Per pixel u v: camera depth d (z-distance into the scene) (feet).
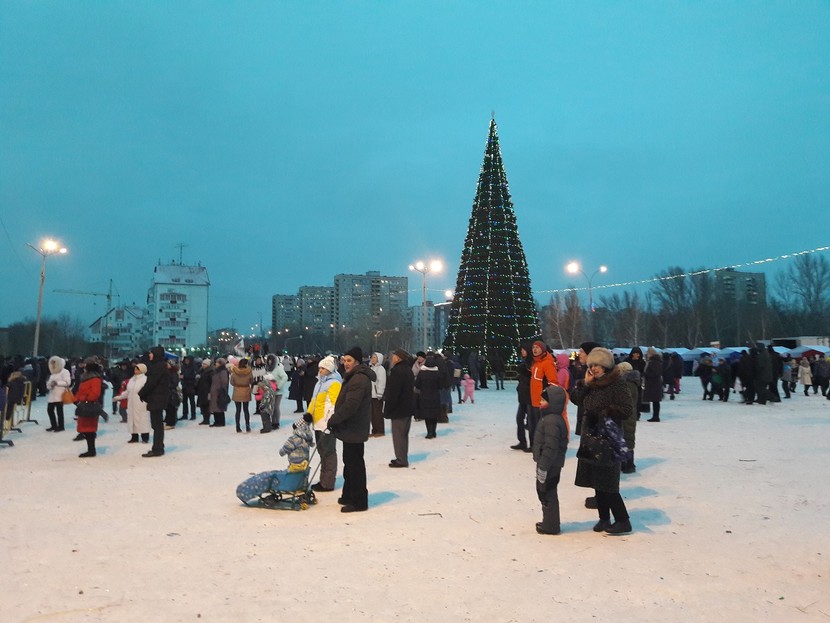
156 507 25.31
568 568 18.21
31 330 308.60
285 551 19.67
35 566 18.06
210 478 31.32
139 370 43.83
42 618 14.52
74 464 35.32
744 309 246.27
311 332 484.33
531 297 115.34
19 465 35.01
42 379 89.40
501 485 29.50
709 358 77.41
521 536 21.36
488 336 110.42
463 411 65.72
